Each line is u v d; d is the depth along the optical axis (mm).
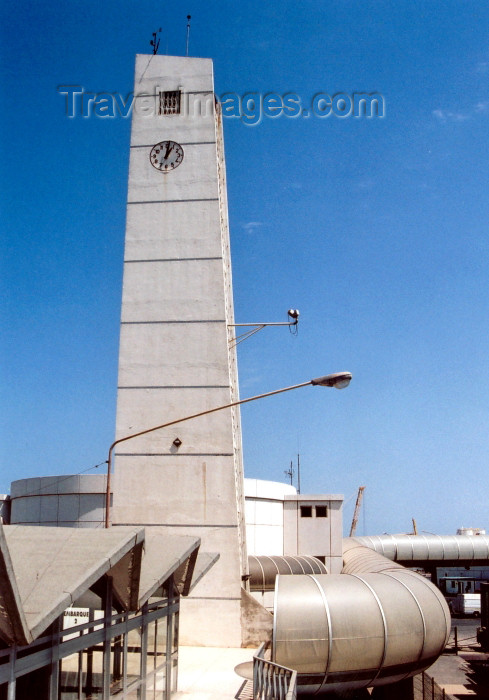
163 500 28391
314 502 44062
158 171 31156
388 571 27016
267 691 18172
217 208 30578
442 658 42531
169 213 30719
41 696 11938
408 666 23172
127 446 28938
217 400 28969
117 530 13742
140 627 16922
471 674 37281
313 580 23344
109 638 14711
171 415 29000
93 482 39406
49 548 12859
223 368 29156
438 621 24016
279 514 43469
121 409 29219
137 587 14758
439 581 75062
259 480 41969
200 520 28094
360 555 36906
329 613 21875
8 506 44906
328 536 43531
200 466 28516
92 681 14016
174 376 29281
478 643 43406
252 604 27359
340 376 20000
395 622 22516
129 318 29922
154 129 31562
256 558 35969
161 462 28688
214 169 30953
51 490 40406
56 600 10852
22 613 9930
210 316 29625
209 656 25266
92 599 14328
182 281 30062
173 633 20062
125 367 29547
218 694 19750
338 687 22234
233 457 28469
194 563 19484
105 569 12211
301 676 21562
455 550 57625
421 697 28016
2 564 9141
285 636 21406
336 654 21562
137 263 30375
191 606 27484
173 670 19859
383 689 28938
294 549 43531
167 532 28094
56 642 12266
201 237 30375
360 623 21969
